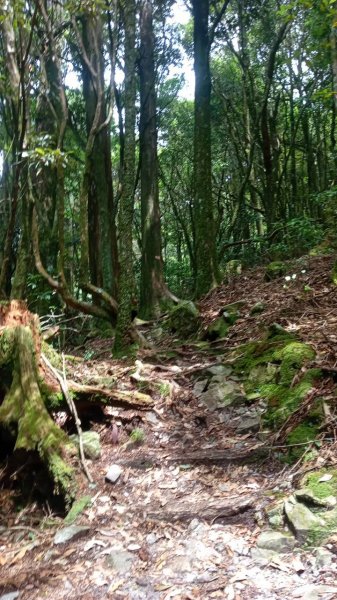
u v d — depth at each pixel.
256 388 5.40
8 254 7.79
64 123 6.83
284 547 3.19
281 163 18.94
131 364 6.57
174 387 5.76
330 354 5.01
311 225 10.72
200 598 2.90
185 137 19.56
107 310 7.17
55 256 10.31
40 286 9.83
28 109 7.97
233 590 2.92
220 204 18.55
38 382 4.75
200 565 3.19
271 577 2.98
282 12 6.62
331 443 4.01
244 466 4.26
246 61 14.92
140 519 3.78
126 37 6.76
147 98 10.67
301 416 4.42
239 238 15.66
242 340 6.61
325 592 2.75
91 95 10.80
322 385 4.66
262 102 14.65
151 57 10.78
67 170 12.65
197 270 9.89
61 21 8.23
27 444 4.27
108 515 3.88
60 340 9.03
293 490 3.71
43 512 4.20
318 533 3.17
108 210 10.83
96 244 12.20
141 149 10.62
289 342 5.66
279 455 4.24
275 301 7.29
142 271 10.16
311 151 16.33
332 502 3.36
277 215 15.07
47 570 3.36
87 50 9.25
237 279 9.77
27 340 4.70
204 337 7.30
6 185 9.80
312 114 17.33
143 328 8.87
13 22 7.16
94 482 4.28
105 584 3.15
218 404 5.34
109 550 3.46
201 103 9.78
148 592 3.03
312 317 6.34
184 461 4.50
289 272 8.51
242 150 16.17
